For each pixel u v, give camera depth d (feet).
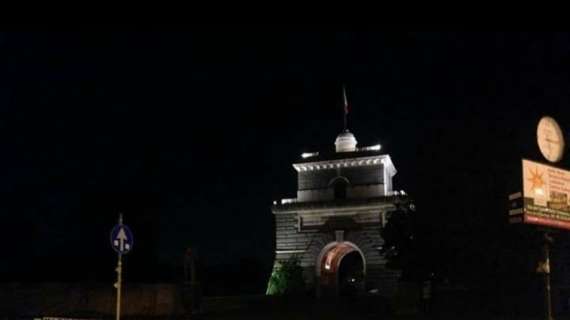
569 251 110.93
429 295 122.21
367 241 198.80
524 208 62.64
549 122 68.90
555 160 68.28
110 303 123.34
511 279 114.73
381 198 199.41
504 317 107.96
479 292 119.03
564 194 67.10
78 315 118.52
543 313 111.14
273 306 139.54
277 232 212.84
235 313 127.13
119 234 77.10
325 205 207.10
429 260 115.85
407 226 123.85
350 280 239.50
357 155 211.00
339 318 116.78
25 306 124.88
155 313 121.90
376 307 132.05
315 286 202.59
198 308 129.39
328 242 203.82
